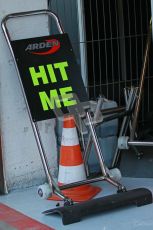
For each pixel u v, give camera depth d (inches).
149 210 146.5
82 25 198.2
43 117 154.8
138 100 185.5
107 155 187.3
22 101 168.9
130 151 185.6
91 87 202.1
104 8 201.2
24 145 170.9
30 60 157.5
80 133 169.0
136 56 209.5
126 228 134.2
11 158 169.3
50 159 174.9
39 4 170.2
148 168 180.1
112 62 205.5
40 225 139.4
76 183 150.6
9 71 166.6
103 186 169.2
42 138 172.6
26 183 172.6
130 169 182.1
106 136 187.9
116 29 204.7
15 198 164.1
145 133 198.5
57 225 139.1
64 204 145.6
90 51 200.8
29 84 155.5
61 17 198.4
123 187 153.1
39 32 170.9
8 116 167.5
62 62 161.8
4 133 167.5
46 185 151.0
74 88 160.7
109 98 205.8
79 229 135.4
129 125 189.2
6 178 169.2
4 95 166.4
